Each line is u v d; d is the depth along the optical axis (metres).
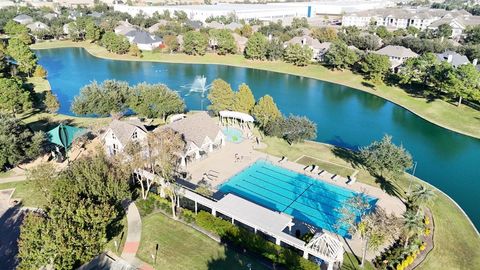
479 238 49.06
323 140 84.06
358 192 58.78
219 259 43.19
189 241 46.03
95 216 41.59
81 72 137.62
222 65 156.12
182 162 64.94
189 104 103.81
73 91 113.50
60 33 197.62
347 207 51.44
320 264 43.00
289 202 56.38
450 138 87.12
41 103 95.94
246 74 143.38
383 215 47.28
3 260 41.78
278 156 71.19
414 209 53.22
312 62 156.50
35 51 173.75
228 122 86.31
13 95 82.31
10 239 45.25
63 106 99.44
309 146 76.62
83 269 40.94
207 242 45.97
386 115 102.56
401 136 87.81
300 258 41.59
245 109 84.81
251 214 47.62
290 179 62.88
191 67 151.50
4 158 57.75
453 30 198.50
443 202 57.31
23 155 61.91
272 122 75.31
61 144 66.31
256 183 61.34
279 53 156.50
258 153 72.06
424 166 72.44
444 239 48.22
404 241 45.97
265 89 124.38
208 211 52.78
